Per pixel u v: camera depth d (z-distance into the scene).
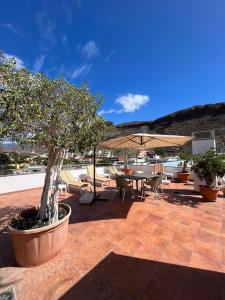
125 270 2.27
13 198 5.75
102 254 2.60
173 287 2.00
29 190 6.90
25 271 2.25
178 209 4.48
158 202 5.06
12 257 2.53
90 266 2.34
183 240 2.99
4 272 2.22
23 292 1.93
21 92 2.08
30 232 2.18
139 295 1.89
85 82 2.90
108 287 2.00
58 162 2.88
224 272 2.23
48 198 2.77
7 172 6.37
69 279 2.12
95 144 3.11
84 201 4.93
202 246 2.81
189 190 6.46
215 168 4.98
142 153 21.17
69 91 2.61
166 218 3.91
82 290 1.96
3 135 2.05
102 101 3.04
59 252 2.59
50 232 2.35
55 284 2.04
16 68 2.19
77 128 2.60
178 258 2.51
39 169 7.29
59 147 2.67
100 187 7.16
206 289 1.97
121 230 3.36
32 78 2.26
